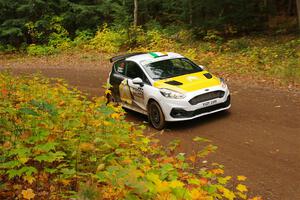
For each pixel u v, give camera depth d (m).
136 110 10.43
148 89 9.63
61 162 5.04
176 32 24.88
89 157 5.12
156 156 6.61
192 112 9.09
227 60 17.22
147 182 4.03
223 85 9.68
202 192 4.04
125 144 5.73
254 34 23.25
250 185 6.13
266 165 6.82
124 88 10.70
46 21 26.11
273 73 14.15
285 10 29.83
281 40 20.78
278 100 10.82
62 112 6.34
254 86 12.87
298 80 12.80
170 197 3.91
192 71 10.15
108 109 5.70
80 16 26.81
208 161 7.16
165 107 9.16
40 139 4.82
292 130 8.38
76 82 16.11
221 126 9.09
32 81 11.18
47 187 4.52
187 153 7.63
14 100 8.00
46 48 24.52
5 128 5.43
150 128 9.70
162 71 10.02
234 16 23.02
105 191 4.00
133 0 28.16
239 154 7.41
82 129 5.77
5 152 4.69
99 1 27.66
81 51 24.05
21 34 25.77
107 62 20.33
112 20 28.11
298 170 6.52
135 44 24.19
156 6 29.91
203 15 24.64
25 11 26.61
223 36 23.83
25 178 4.17
